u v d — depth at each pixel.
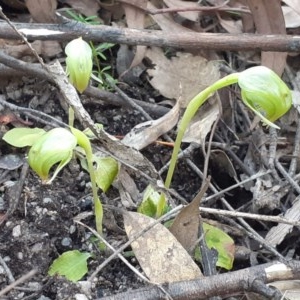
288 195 0.40
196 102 0.32
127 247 0.36
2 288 0.33
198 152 0.42
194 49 0.45
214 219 0.39
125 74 0.46
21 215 0.36
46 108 0.43
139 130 0.40
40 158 0.28
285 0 0.44
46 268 0.34
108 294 0.34
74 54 0.32
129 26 0.46
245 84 0.29
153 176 0.36
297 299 0.32
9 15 0.49
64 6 0.49
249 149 0.42
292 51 0.43
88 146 0.31
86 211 0.37
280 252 0.38
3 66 0.43
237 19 0.50
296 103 0.45
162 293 0.31
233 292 0.31
